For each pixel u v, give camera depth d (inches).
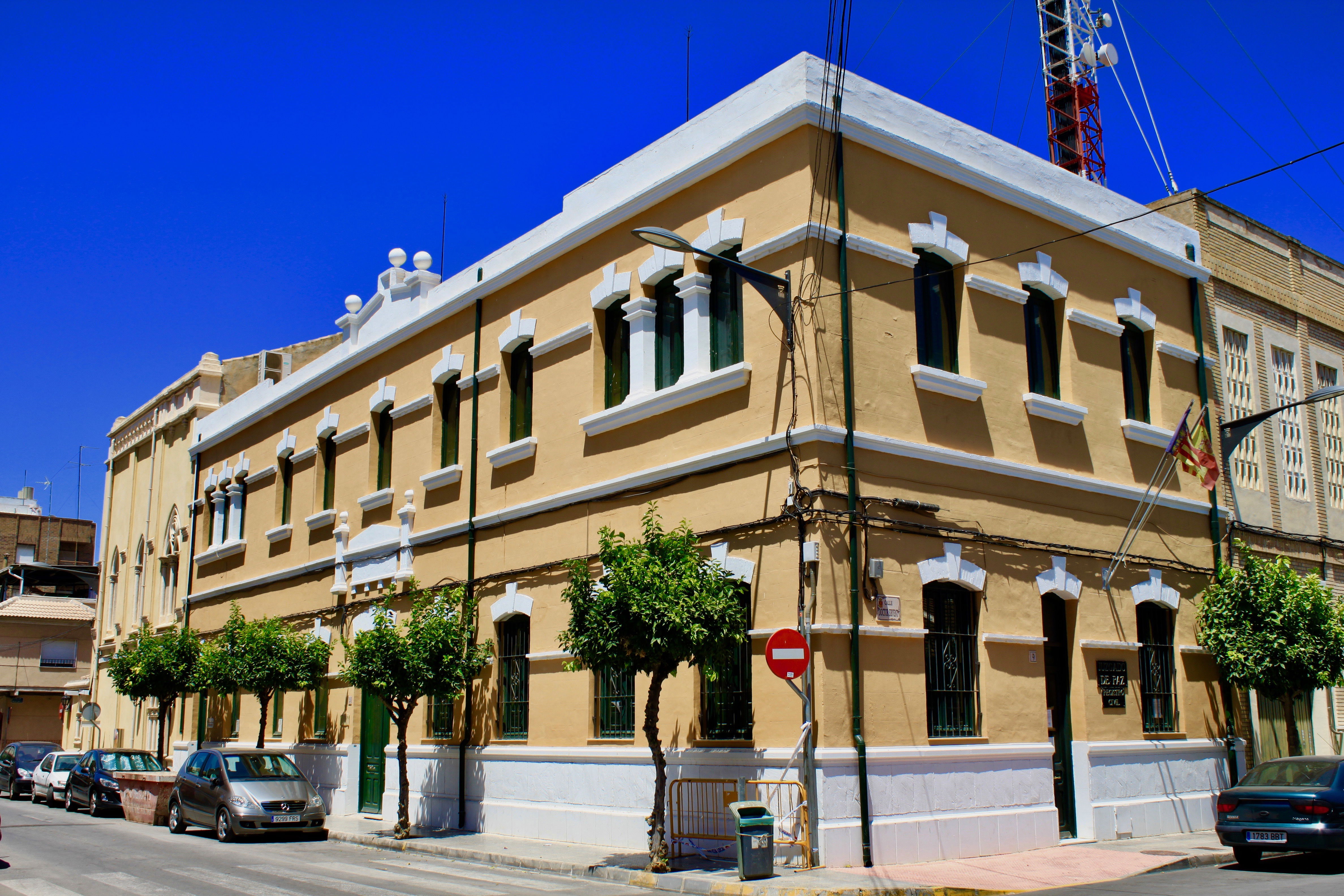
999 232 677.9
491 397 805.9
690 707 608.1
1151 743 690.8
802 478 561.9
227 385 1357.0
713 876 507.2
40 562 2603.3
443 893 490.3
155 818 905.5
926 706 577.3
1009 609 629.3
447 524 832.3
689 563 535.5
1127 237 757.3
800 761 535.2
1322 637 692.1
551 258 761.6
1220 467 798.5
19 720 2165.4
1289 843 543.5
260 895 493.0
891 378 599.5
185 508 1326.3
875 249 603.8
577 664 557.3
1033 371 693.9
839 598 550.3
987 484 634.2
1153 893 459.5
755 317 602.5
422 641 720.3
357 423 973.8
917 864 548.1
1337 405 935.7
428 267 910.4
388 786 864.3
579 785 674.2
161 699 1172.5
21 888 522.9
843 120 597.6
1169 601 729.0
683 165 669.9
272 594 1082.7
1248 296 867.4
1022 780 614.2
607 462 690.2
